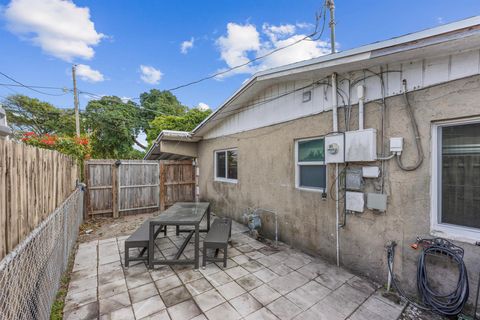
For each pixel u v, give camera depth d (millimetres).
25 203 1767
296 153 3969
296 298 2475
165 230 4477
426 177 2361
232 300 2436
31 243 1742
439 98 2262
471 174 2174
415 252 2441
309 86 3658
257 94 4770
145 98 19750
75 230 4250
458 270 2162
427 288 2303
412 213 2465
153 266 3150
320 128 3479
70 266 3238
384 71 2691
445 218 2318
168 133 6777
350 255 3078
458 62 2141
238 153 5492
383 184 2711
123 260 3434
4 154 1419
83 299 2447
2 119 2701
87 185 5926
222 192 6211
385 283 2691
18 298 1474
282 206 4188
